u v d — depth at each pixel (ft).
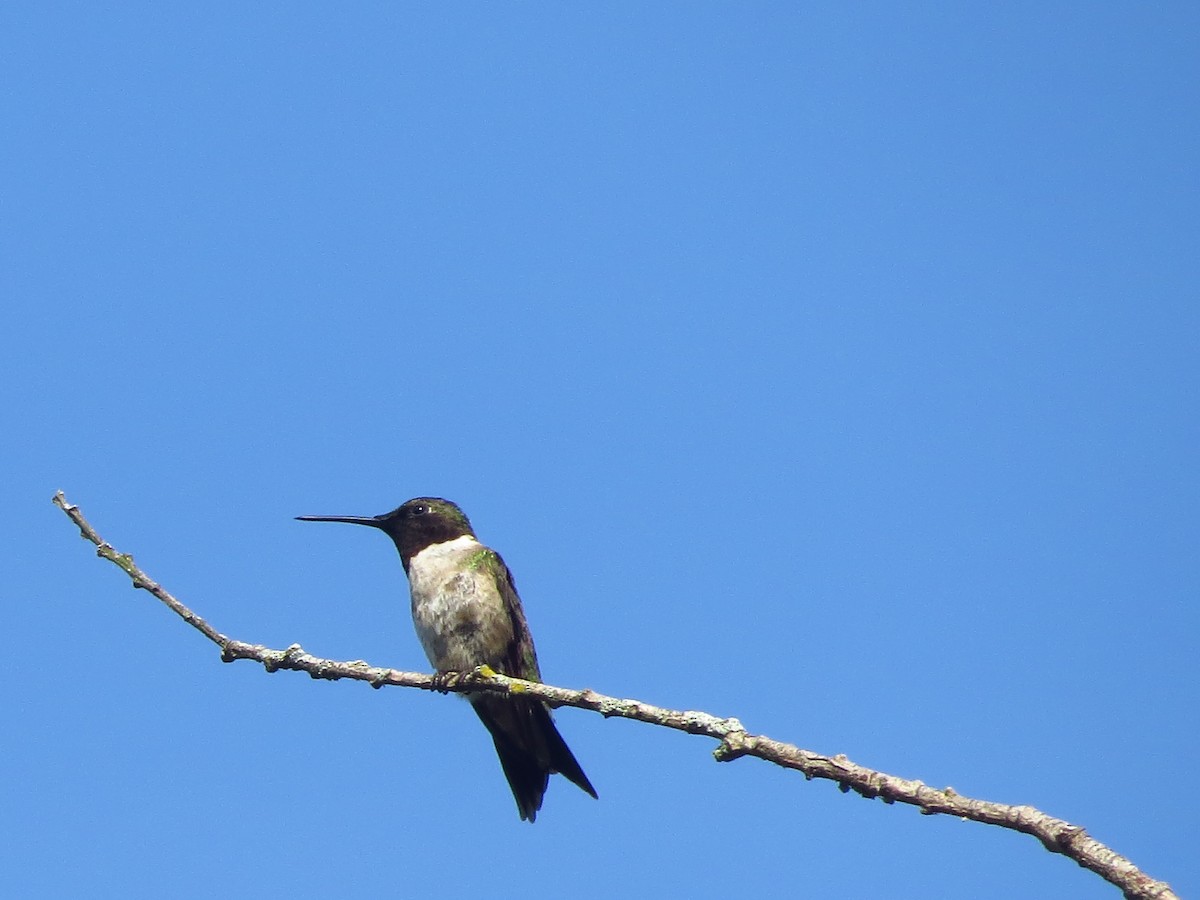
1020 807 18.95
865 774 20.68
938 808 19.70
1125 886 17.40
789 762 21.39
